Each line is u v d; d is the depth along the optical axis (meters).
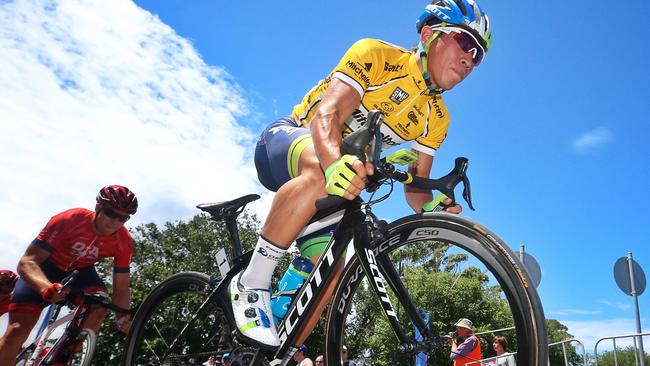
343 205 1.82
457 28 1.94
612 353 2.62
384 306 1.66
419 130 2.24
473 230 1.57
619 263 4.48
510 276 1.43
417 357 1.75
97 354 3.37
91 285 3.54
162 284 2.51
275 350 1.74
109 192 3.24
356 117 2.17
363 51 1.95
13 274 4.65
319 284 1.78
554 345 2.81
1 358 3.09
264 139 2.23
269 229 1.76
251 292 1.79
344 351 1.95
